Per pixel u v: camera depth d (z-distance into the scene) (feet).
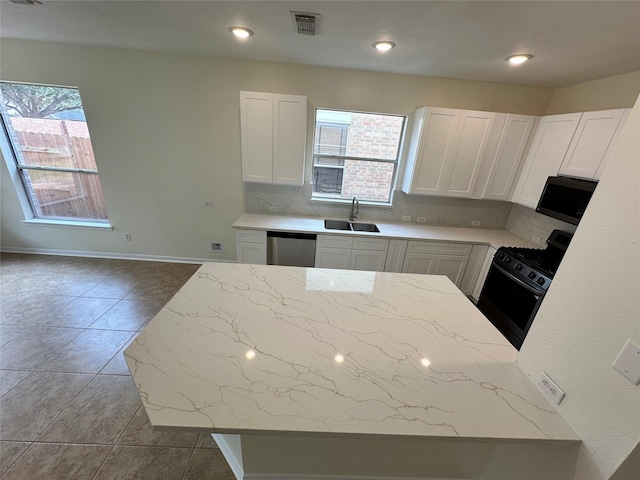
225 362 3.52
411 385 3.40
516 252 8.46
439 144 9.78
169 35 7.80
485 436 2.84
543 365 3.36
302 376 3.41
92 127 10.42
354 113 10.69
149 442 5.25
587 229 2.85
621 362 2.46
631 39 5.73
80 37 8.45
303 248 10.38
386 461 3.77
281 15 5.98
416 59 8.14
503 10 5.09
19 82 9.78
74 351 7.26
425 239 10.14
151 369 3.34
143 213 11.76
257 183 11.29
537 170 9.14
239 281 5.52
